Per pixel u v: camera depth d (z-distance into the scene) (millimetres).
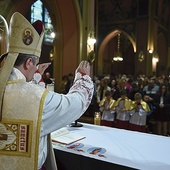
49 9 8688
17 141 973
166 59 17734
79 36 8172
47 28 15477
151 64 14398
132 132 1815
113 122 4730
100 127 1968
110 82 9039
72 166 1388
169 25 17703
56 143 1506
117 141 1571
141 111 4348
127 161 1231
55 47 8750
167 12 17234
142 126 4324
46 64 1564
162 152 1369
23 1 7523
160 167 1158
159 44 17141
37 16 14812
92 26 8766
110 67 19734
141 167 1156
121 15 15516
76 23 8180
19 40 1012
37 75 1479
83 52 8391
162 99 5285
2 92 1005
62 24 8445
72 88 1164
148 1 14336
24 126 968
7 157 977
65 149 1414
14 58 1017
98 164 1266
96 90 6836
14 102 989
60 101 1021
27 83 1045
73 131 1817
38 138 962
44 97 997
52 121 1007
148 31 14406
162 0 15781
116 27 15703
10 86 1020
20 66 1053
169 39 17719
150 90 7320
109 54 19516
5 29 1693
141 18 14633
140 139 1622
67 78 7664
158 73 16875
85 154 1335
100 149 1408
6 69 1015
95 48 16156
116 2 15609
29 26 1025
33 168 962
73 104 1048
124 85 6301
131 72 20734
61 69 8609
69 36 8414
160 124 5180
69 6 8000
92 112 6785
